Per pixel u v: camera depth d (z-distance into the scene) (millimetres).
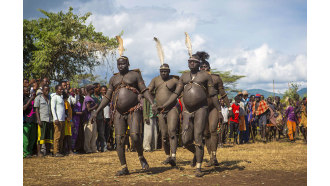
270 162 7312
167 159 7285
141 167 6855
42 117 8680
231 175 5727
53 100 8938
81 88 11328
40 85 9180
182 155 9000
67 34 22000
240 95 13625
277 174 5789
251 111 14898
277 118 14312
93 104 10211
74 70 20031
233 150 10469
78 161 7809
